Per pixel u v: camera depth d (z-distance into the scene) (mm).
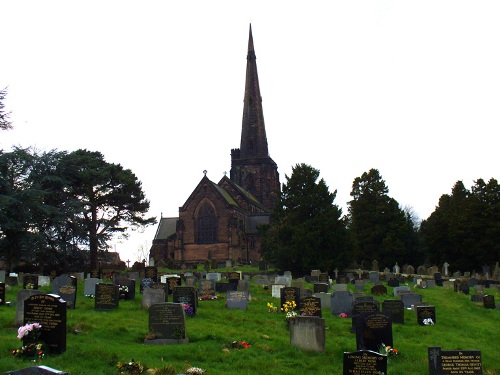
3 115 42344
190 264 81750
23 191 52375
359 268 78500
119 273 53688
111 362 15906
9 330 19609
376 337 20281
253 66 126062
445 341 24500
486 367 20188
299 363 18344
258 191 119125
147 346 18844
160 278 49219
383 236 85562
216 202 92875
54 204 62031
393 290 43531
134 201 73375
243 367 17406
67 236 60656
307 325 20109
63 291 27422
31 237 53125
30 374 11023
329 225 67312
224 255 90625
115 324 22250
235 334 21891
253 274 65688
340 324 26484
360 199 89375
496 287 51156
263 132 123688
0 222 49938
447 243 83875
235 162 121562
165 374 15156
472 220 79812
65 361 15453
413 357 20266
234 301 30094
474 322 31641
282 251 66625
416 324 28891
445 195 103000
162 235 101812
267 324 25656
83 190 67812
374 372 14664
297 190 73250
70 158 65250
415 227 122125
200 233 92812
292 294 30922
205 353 18328
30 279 39062
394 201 87625
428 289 48750
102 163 72812
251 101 124125
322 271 65625
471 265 80562
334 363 18781
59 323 16188
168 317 20062
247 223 100312
